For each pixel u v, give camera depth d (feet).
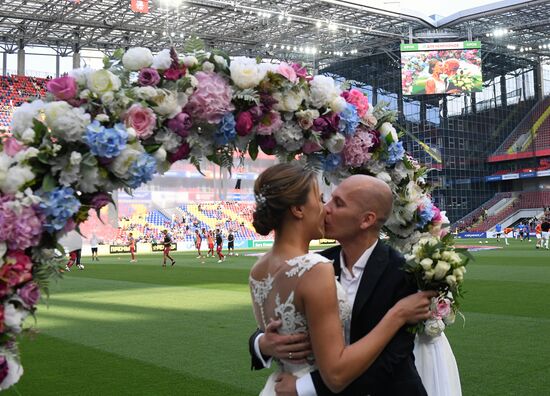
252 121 9.68
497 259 71.51
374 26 159.84
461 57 156.97
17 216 7.15
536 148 196.85
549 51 191.83
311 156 11.15
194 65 9.23
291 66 10.33
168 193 160.56
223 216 161.58
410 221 12.78
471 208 201.16
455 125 197.57
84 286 49.06
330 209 8.41
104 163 7.90
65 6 119.75
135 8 97.55
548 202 191.31
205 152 9.66
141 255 112.78
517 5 148.05
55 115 7.58
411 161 12.94
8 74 155.43
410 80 158.20
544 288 39.86
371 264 8.18
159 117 8.77
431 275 7.72
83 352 21.65
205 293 42.06
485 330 24.58
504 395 15.29
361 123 11.64
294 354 6.92
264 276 7.43
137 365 19.38
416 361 10.62
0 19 132.87
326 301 6.68
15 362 7.29
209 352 21.42
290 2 132.57
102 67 8.80
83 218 8.00
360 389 7.18
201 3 122.01
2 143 7.64
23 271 7.22
